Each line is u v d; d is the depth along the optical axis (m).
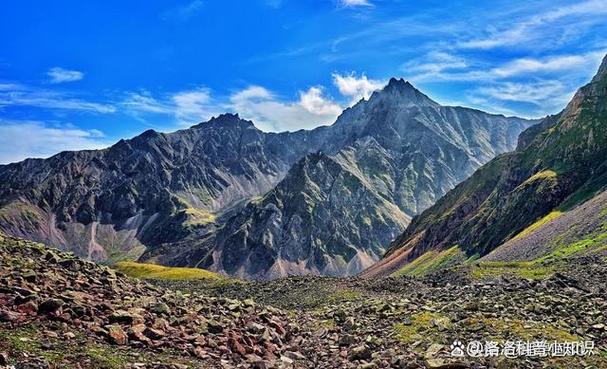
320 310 39.41
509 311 29.95
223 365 20.73
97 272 30.23
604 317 29.69
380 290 58.22
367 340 26.12
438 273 72.94
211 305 30.70
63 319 20.55
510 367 20.98
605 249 79.56
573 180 198.88
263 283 70.62
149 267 140.88
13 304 20.55
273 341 26.44
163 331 22.69
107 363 17.48
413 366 21.58
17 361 15.76
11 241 32.62
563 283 43.78
